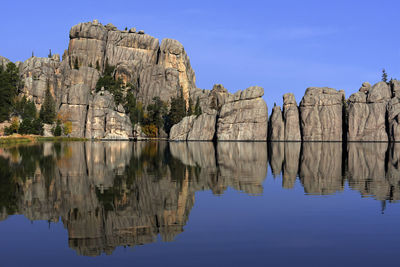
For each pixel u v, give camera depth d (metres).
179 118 169.25
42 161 43.41
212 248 12.88
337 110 133.88
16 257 11.96
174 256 12.06
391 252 12.52
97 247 12.96
